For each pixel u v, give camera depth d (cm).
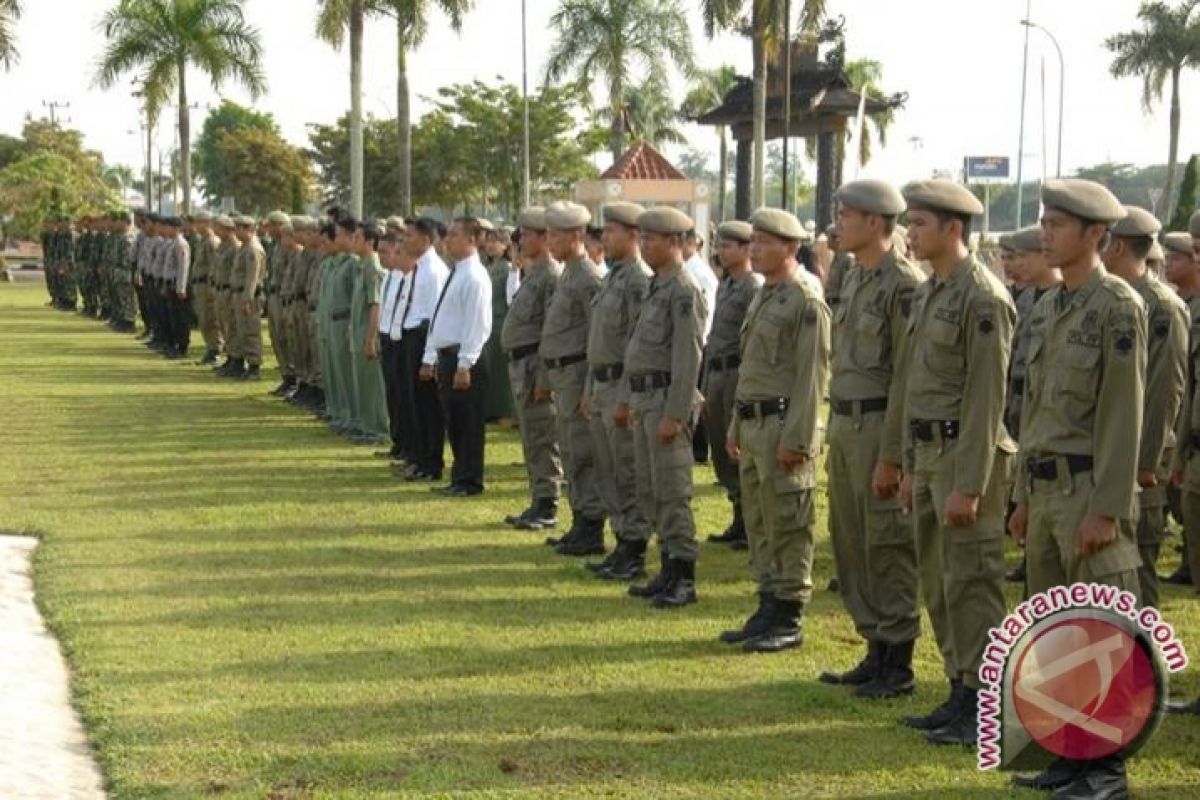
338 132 4462
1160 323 581
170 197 7588
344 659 599
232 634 633
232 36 3119
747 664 604
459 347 968
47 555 777
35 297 3238
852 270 574
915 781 471
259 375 1702
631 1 3216
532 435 879
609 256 768
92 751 494
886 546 558
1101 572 460
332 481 1027
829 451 572
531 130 4228
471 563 784
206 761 479
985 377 489
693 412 695
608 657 610
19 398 1466
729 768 480
